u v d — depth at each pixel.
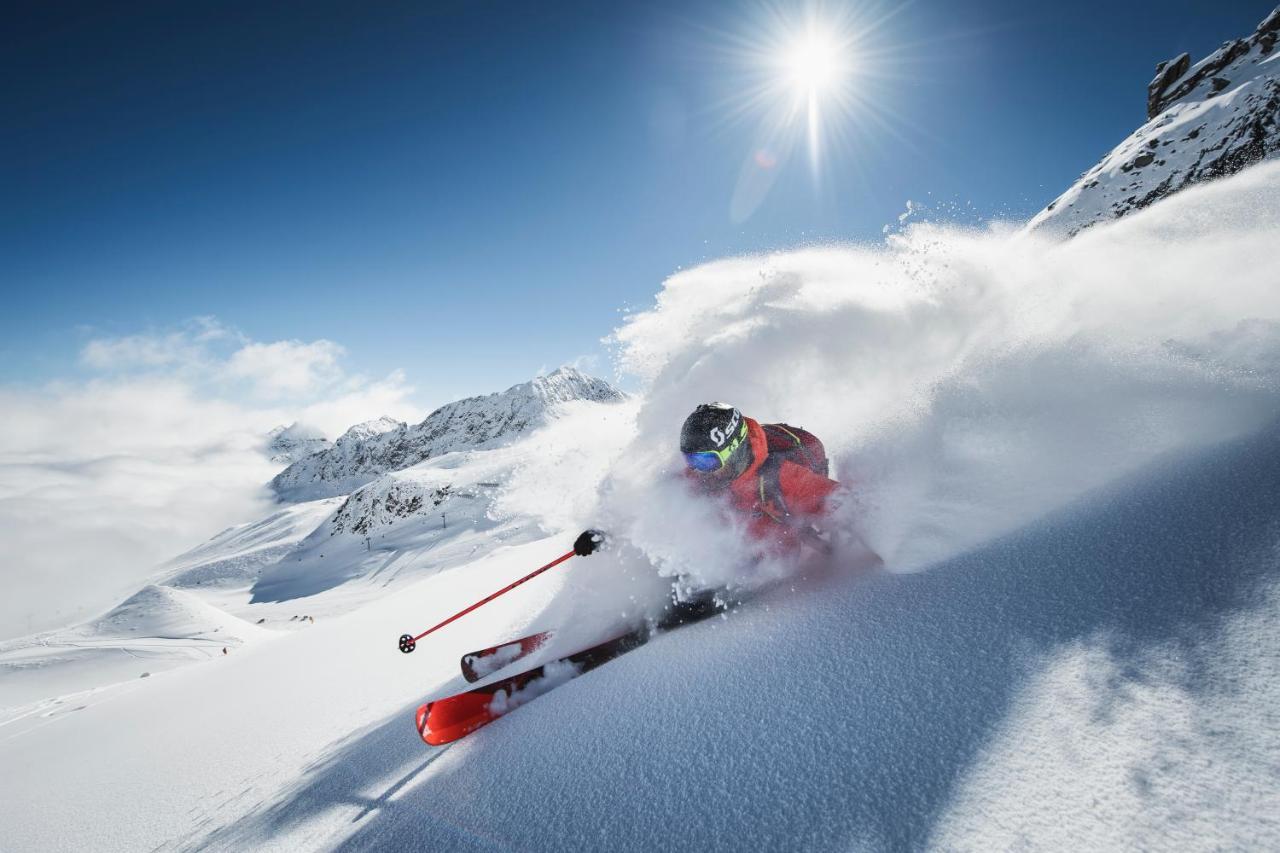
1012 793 1.12
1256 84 50.94
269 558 146.25
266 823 2.19
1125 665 1.31
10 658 44.41
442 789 1.89
